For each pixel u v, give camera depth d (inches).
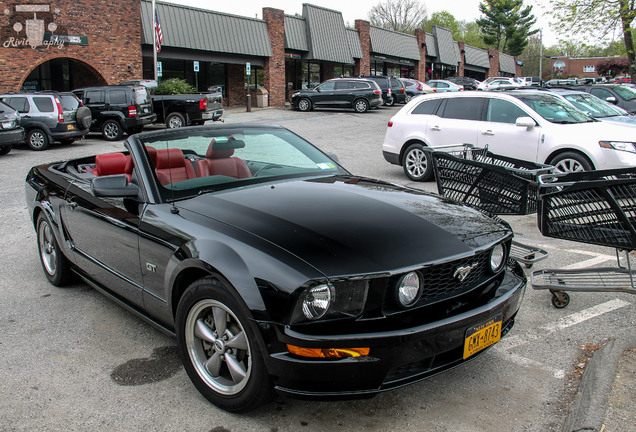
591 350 140.2
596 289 160.1
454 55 2036.2
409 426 107.8
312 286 94.1
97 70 894.4
